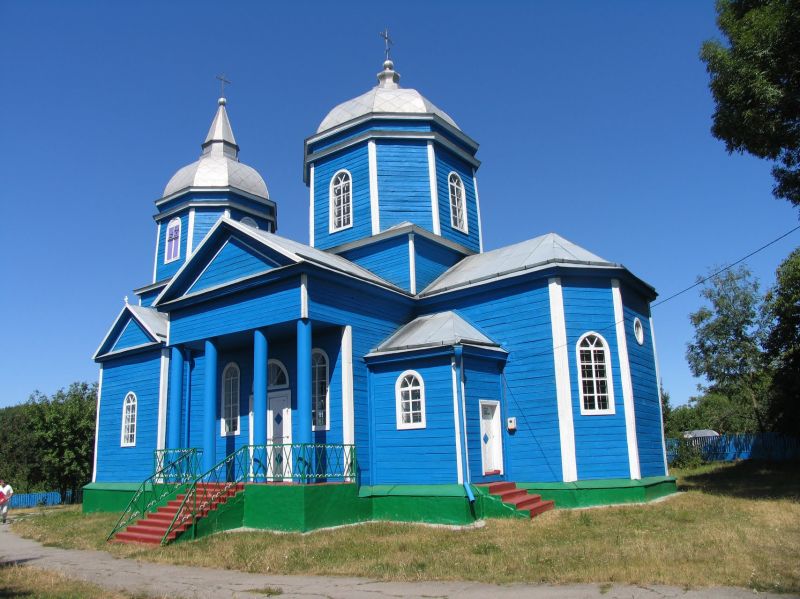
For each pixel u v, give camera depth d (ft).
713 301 134.41
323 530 46.65
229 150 95.96
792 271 93.76
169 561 40.70
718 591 26.76
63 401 113.09
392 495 51.44
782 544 35.37
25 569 39.93
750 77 50.01
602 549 35.99
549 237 63.93
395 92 76.23
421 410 53.01
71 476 108.78
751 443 114.21
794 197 56.70
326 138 76.23
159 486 58.44
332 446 52.37
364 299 58.44
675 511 47.83
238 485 51.11
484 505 49.01
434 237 68.74
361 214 71.41
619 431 54.65
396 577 32.71
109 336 81.20
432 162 72.59
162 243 89.51
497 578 31.19
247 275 57.26
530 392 55.88
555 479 53.26
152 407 73.87
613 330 56.75
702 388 141.49
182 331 62.18
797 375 95.61
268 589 31.65
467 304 61.41
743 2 54.29
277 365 61.72
